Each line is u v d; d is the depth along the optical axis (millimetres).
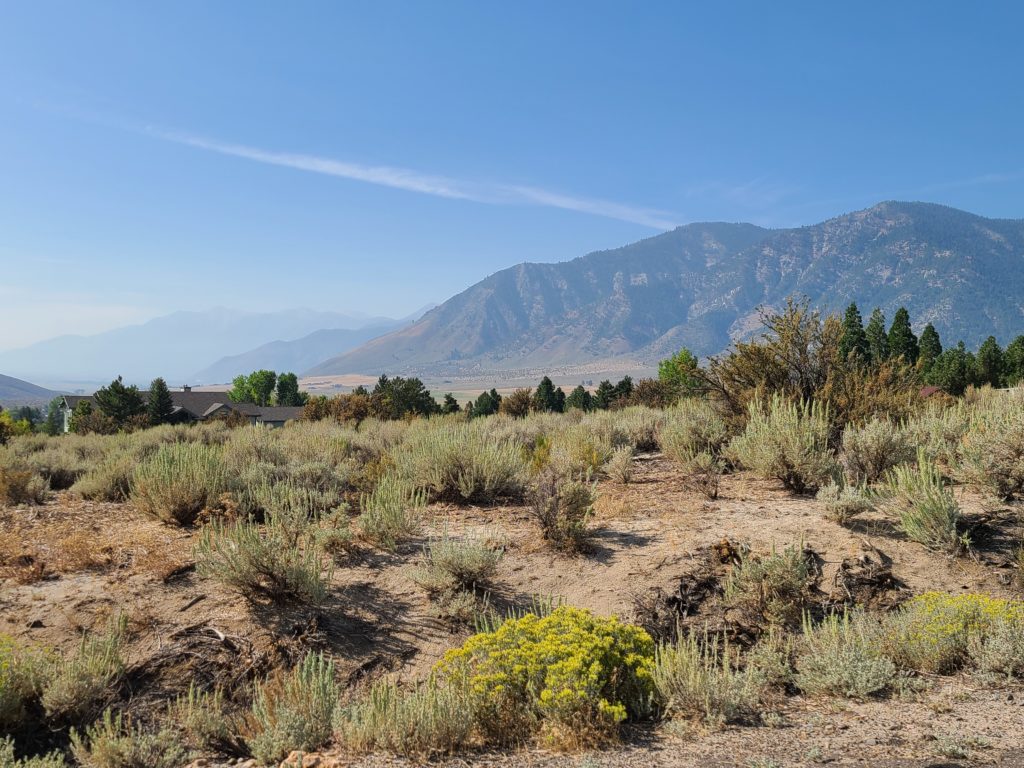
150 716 5660
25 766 4488
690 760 4391
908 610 6785
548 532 8727
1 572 7691
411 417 27750
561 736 4793
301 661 6328
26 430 50969
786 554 7504
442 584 7492
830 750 4469
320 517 9906
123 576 7637
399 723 4703
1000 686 5512
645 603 7184
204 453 11812
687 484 11336
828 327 14977
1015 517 8719
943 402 14445
